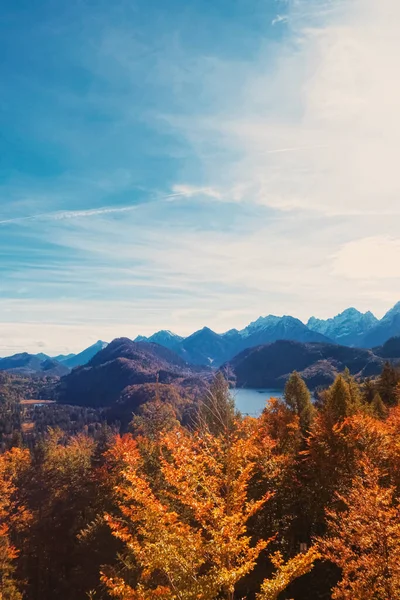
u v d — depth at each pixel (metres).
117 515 28.05
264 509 19.67
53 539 39.28
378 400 44.03
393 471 17.34
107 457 37.72
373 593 10.09
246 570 9.13
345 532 11.82
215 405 21.66
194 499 10.21
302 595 18.03
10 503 44.09
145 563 9.38
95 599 24.48
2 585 28.78
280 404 34.25
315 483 20.25
